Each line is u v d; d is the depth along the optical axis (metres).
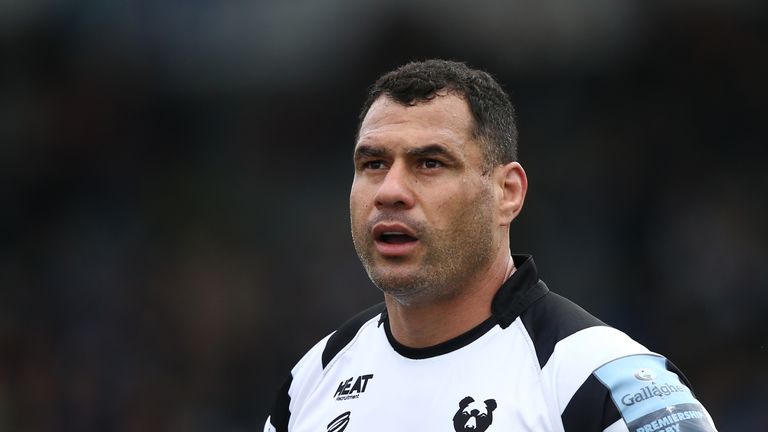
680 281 40.34
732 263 39.38
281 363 43.78
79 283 46.75
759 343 37.34
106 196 49.28
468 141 11.45
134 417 42.38
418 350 11.84
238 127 49.62
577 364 10.77
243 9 48.09
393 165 11.37
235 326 44.72
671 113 44.62
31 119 49.91
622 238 42.78
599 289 41.78
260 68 48.75
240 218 47.88
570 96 45.53
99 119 49.81
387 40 46.66
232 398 43.16
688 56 44.75
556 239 42.91
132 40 49.03
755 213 41.62
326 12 47.44
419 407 11.46
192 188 48.78
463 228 11.37
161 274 46.53
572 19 45.22
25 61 49.72
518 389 10.96
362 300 44.66
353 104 47.94
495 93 12.01
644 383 10.52
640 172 43.81
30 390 43.03
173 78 49.50
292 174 48.44
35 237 48.72
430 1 46.31
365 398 11.98
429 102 11.47
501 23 45.56
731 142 43.88
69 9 48.94
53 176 49.56
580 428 10.49
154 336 44.88
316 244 46.44
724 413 36.06
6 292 46.81
